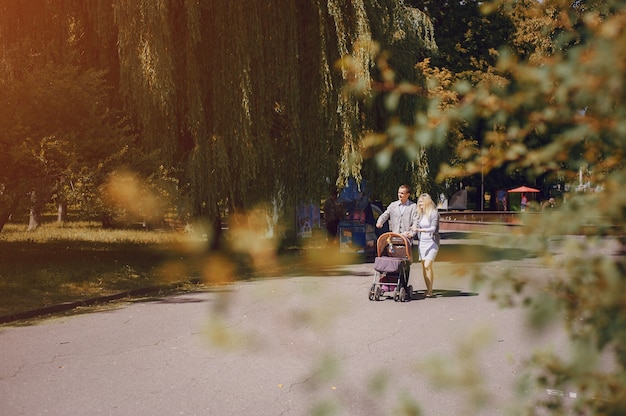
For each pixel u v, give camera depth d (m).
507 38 35.62
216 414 5.88
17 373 7.34
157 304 12.34
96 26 18.50
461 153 1.87
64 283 14.28
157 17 17.36
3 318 10.84
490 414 5.54
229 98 18.23
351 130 19.16
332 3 18.97
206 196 18.17
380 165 1.86
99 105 17.83
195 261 17.25
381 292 12.48
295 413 5.84
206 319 10.48
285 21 18.84
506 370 7.07
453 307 11.55
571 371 1.84
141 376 7.15
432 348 8.33
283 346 8.22
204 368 7.41
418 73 20.81
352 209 21.55
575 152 1.72
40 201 15.80
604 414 1.78
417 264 19.50
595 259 1.67
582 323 1.70
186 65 18.17
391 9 20.84
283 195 20.77
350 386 6.56
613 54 1.52
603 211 1.68
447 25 36.88
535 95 1.68
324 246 22.58
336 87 19.22
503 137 1.77
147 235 30.05
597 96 1.57
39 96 15.71
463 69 34.88
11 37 18.41
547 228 1.75
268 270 17.08
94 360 7.91
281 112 19.75
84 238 28.05
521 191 56.66
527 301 1.73
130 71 17.48
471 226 38.72
